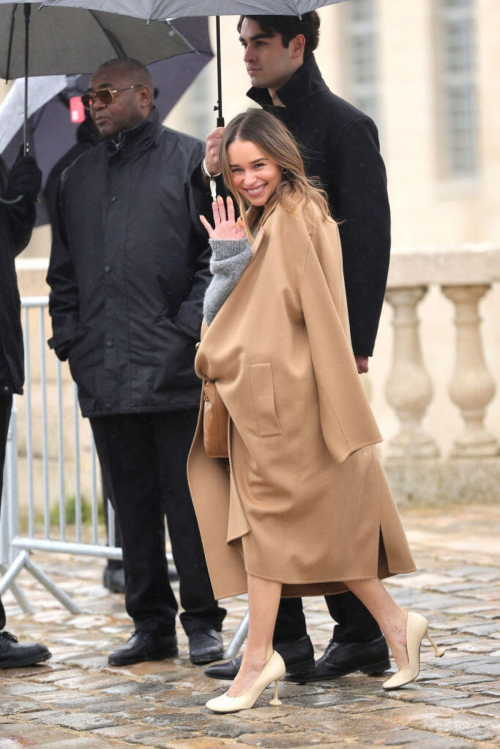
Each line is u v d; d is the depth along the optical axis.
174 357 11.48
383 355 40.41
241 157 9.88
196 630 11.77
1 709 10.23
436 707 9.51
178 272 11.57
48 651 11.83
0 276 11.44
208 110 49.19
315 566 9.74
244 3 10.20
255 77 10.89
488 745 8.55
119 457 11.85
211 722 9.51
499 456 21.17
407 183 46.19
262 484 9.77
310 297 9.70
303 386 9.70
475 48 45.09
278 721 9.43
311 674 10.65
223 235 9.84
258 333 9.71
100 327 11.69
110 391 11.62
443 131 45.78
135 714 9.89
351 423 9.65
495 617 12.73
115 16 12.73
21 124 15.33
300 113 10.67
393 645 10.08
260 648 9.85
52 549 14.52
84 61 12.95
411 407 21.33
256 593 9.80
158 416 11.67
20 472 20.48
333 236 9.93
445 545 17.00
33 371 20.34
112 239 11.67
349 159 10.43
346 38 47.16
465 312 21.27
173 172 11.70
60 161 15.51
